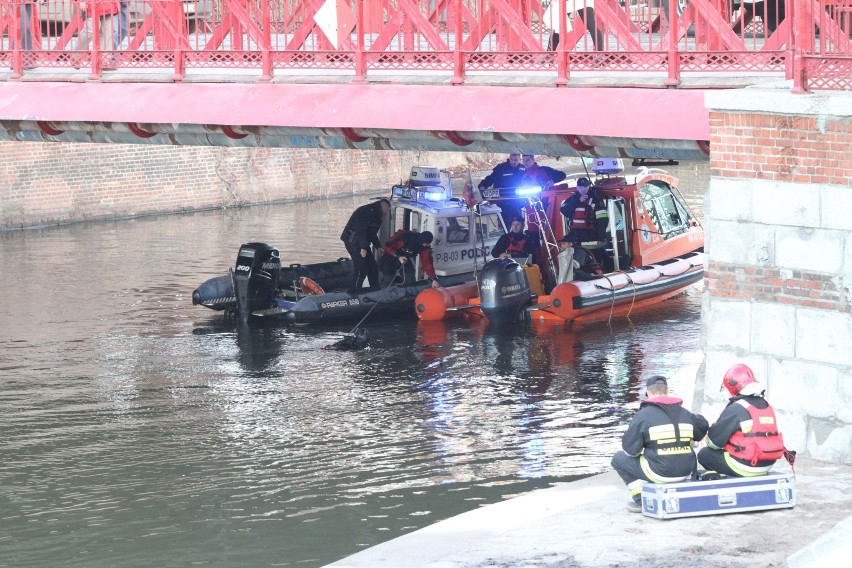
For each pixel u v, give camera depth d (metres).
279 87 29.20
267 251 40.53
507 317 39.88
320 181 70.19
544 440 28.00
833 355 20.55
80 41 31.95
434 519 23.48
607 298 40.69
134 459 27.03
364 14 28.91
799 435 21.02
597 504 19.05
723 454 18.58
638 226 43.19
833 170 20.22
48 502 24.56
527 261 42.22
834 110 19.91
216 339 38.31
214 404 31.22
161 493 24.95
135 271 49.00
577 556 16.95
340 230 59.09
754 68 23.52
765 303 21.19
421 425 29.31
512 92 26.52
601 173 44.00
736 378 18.66
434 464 26.50
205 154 65.25
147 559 21.83
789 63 22.27
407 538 18.42
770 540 17.23
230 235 57.47
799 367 20.92
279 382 33.25
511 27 26.80
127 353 36.44
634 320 40.62
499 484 25.20
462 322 40.59
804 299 20.75
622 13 28.98
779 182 20.78
